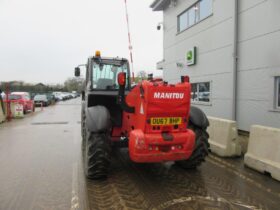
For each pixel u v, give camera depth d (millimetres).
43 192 4387
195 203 3912
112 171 5375
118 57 6340
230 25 9914
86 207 3834
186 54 13414
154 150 4297
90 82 6047
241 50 9367
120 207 3820
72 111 23328
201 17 12188
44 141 8773
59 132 10766
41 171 5477
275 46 7902
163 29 16750
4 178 5070
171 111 4336
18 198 4160
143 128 4301
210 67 11391
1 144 8320
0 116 14219
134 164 5844
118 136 5441
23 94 22031
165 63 16609
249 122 9023
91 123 4680
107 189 4477
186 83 4438
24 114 20281
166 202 3959
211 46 11281
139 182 4777
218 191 4340
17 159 6426
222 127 6492
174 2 14750
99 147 4684
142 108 4309
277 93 8000
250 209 3713
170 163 5871
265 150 5207
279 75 7773
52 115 19156
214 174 5164
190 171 5352
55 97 41406
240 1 9367
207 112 11688
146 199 4078
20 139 9195
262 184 4629
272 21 7977
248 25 8992
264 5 8273
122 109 5164
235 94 9602
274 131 5051
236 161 6020
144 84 4246
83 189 4488
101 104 5652
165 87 4238
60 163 6059
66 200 4078
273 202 3924
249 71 8984
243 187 4500
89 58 6246
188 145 4445
